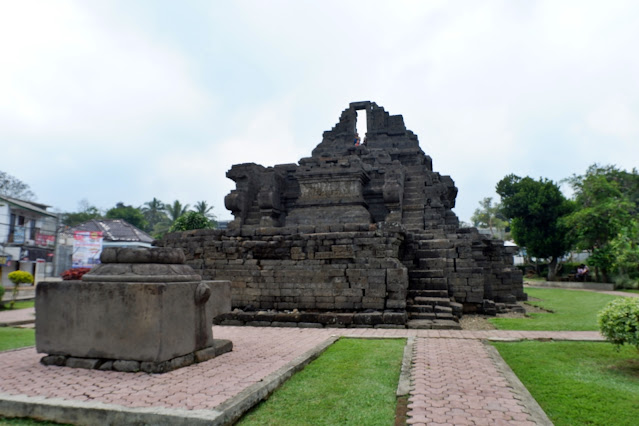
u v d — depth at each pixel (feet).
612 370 22.53
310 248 43.65
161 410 15.01
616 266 92.22
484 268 54.54
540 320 42.75
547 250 114.62
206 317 24.64
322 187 64.69
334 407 17.03
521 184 118.83
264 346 28.50
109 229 139.85
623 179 130.82
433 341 30.60
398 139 84.38
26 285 99.66
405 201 63.41
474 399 17.22
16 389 17.95
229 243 46.47
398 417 15.76
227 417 15.02
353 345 29.35
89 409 15.44
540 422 14.79
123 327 21.29
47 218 110.63
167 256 23.44
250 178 72.84
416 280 46.85
